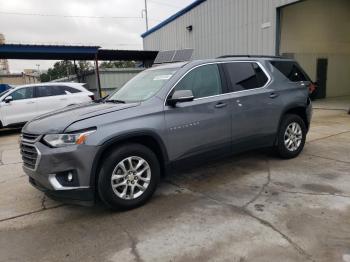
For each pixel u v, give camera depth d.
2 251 3.15
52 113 4.27
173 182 4.78
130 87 4.88
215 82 4.67
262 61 5.39
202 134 4.40
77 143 3.47
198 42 18.56
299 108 5.77
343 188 4.25
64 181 3.56
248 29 14.34
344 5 17.91
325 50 17.39
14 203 4.34
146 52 20.94
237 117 4.76
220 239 3.13
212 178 4.88
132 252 3.00
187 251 2.96
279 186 4.41
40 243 3.27
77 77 24.31
